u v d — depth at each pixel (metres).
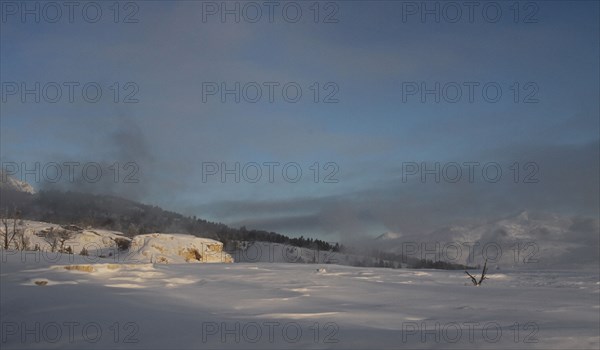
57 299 13.48
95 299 13.84
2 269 17.58
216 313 13.27
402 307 15.49
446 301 17.19
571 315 14.20
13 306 12.51
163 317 12.05
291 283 21.30
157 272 20.48
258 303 15.30
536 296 19.12
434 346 9.31
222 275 23.62
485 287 22.84
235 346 9.35
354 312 14.02
